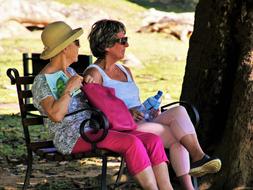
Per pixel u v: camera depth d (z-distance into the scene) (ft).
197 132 44.21
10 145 62.44
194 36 45.47
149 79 110.42
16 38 133.90
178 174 37.09
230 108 41.73
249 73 40.96
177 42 149.69
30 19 140.15
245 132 40.40
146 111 39.45
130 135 34.88
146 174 34.04
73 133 36.01
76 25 143.54
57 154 36.32
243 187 40.16
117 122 36.09
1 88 97.45
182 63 127.95
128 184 44.27
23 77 38.42
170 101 91.30
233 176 40.60
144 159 34.19
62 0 158.40
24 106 38.24
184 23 154.81
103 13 152.25
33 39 134.21
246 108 40.45
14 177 49.96
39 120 38.60
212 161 36.27
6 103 87.66
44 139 65.67
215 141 43.65
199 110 44.21
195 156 36.83
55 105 34.99
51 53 36.70
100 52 39.06
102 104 36.19
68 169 52.95
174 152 37.22
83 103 37.22
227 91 43.57
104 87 36.88
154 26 154.61
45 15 142.00
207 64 44.09
